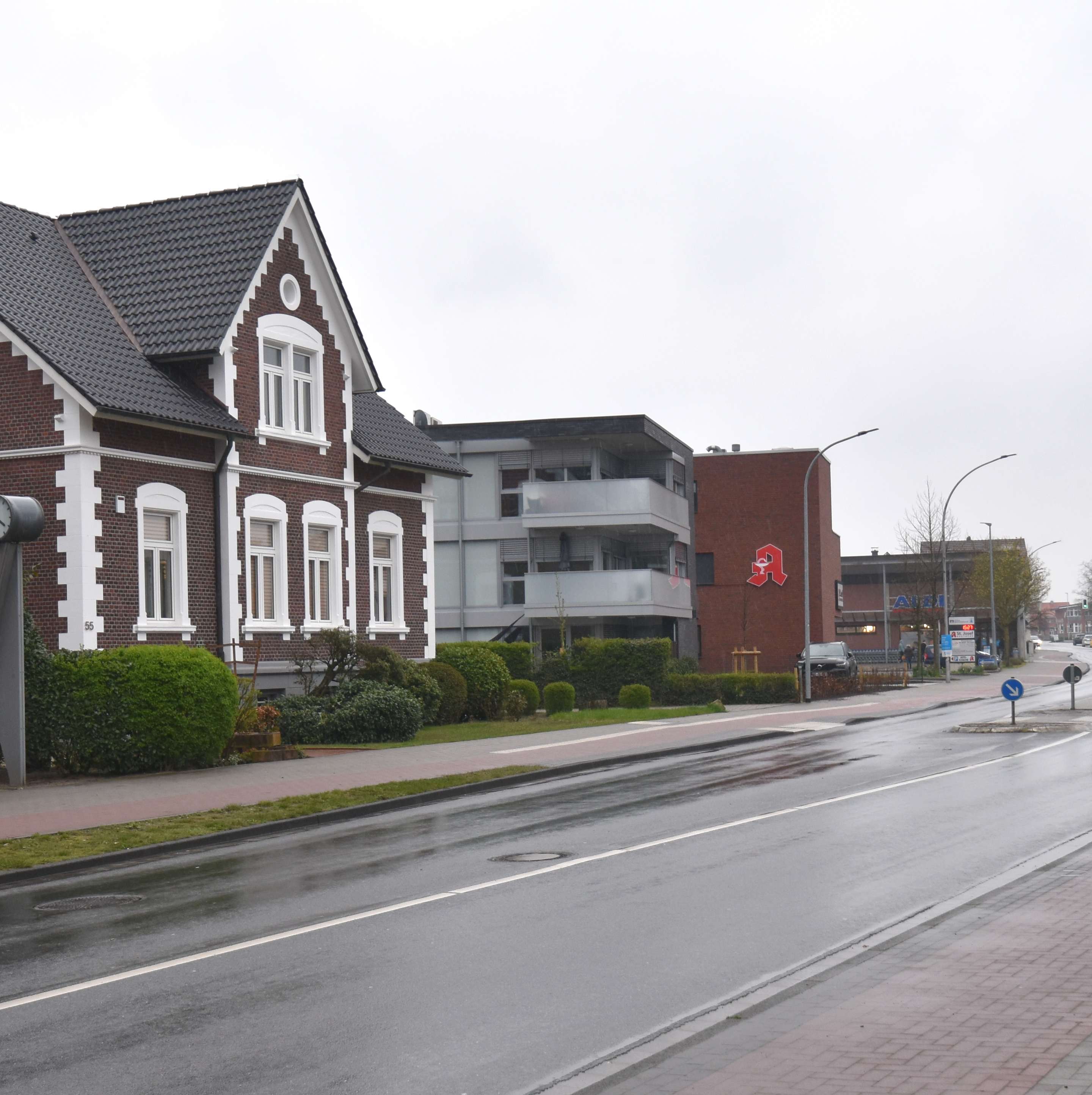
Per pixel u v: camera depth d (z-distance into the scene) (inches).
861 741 1066.7
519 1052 262.5
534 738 1053.2
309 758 890.7
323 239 1101.1
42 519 782.5
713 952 345.7
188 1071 255.3
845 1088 224.8
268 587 1045.8
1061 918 363.6
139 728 806.5
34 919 421.4
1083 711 1406.3
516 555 1836.9
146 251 1083.9
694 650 2201.0
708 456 2497.5
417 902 422.9
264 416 1043.3
